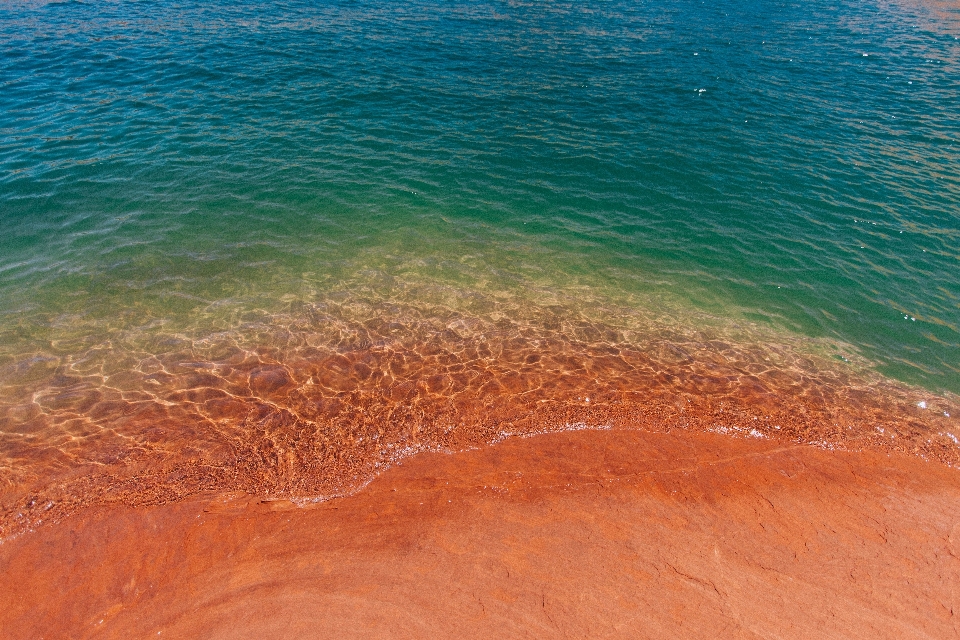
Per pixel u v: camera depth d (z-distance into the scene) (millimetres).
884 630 5910
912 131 17984
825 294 11945
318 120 17688
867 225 13836
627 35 27312
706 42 26484
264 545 6406
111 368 9016
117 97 18047
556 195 15070
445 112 18797
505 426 8266
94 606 5793
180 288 11094
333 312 10727
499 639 5645
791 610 6039
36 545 6309
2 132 15648
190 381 8812
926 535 6934
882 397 9398
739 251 13219
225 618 5738
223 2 28797
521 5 32188
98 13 25969
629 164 16359
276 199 14078
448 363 9531
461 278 12062
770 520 7012
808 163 16344
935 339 10781
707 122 18672
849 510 7211
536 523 6805
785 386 9531
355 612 5820
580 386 9172
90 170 14438
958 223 13750
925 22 30922
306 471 7367
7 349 9281
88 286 10953
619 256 13078
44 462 7301
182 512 6738
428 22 27812
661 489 7340
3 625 5598
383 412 8391
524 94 20344
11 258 11500
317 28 25500
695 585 6223
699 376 9641
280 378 8961
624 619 5863
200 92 18734
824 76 22453
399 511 6875
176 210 13391
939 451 8289
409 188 14961
